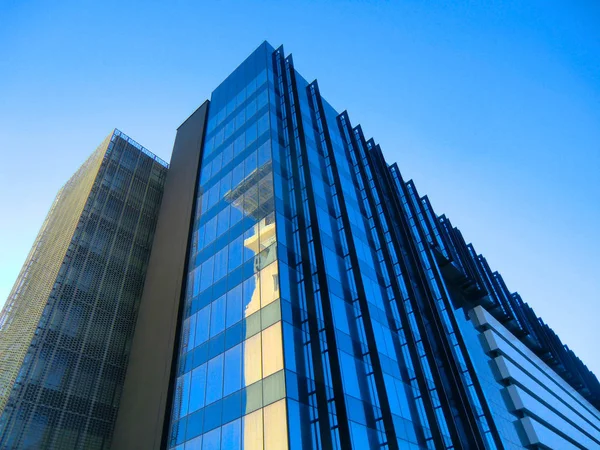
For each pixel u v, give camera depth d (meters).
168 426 28.19
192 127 55.03
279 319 25.27
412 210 56.09
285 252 29.62
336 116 54.22
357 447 22.78
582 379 95.69
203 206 41.50
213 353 28.38
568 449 53.56
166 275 39.50
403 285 39.31
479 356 47.94
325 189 39.09
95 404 33.75
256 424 22.41
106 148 51.72
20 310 39.41
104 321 38.84
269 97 43.31
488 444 32.53
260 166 36.78
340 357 26.17
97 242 43.50
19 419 29.77
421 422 28.64
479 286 62.22
